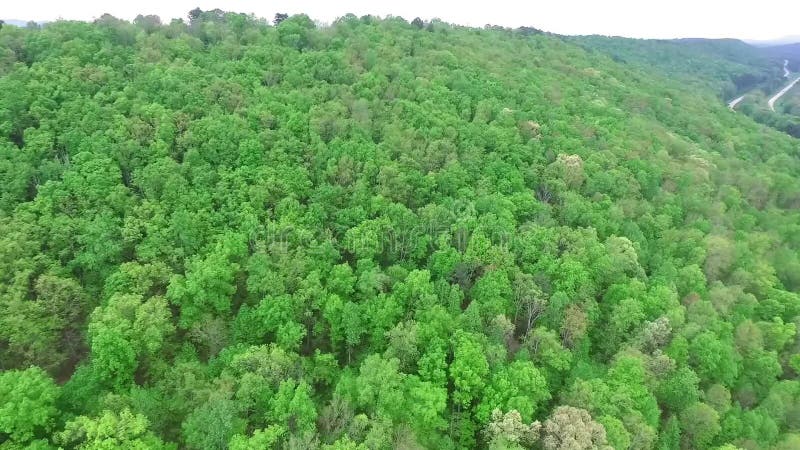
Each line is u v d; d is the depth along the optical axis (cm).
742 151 19688
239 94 12925
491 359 7694
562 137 14700
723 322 9306
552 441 6525
